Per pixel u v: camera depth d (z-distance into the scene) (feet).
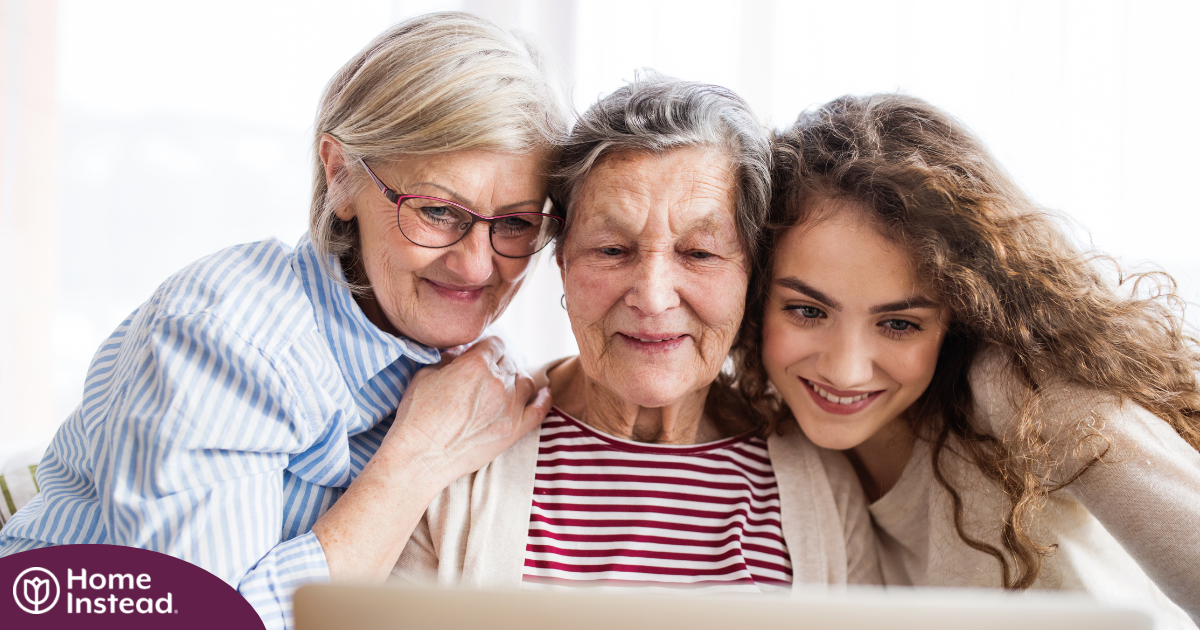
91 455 3.03
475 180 3.13
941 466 3.51
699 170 3.12
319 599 1.75
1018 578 3.18
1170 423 3.15
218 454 2.87
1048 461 3.10
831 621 1.73
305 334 3.22
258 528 2.89
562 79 3.61
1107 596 3.28
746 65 7.45
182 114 8.01
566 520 3.39
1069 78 7.10
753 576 3.35
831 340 3.29
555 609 1.73
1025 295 3.16
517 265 3.44
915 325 3.28
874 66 7.31
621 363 3.30
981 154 3.42
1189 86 6.91
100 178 7.98
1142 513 2.82
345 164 3.29
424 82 3.05
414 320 3.42
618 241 3.17
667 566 3.31
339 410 3.28
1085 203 7.08
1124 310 3.27
